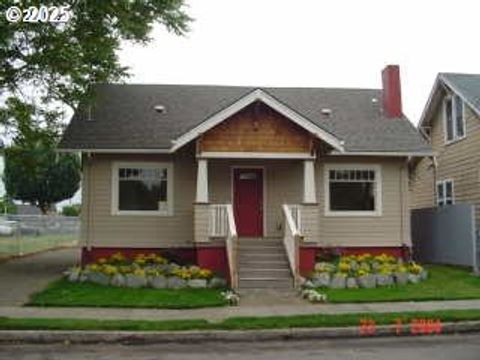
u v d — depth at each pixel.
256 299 16.77
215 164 22.94
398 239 23.47
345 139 23.62
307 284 18.28
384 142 23.67
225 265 19.91
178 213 22.59
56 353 11.30
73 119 23.59
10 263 23.61
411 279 19.34
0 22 17.97
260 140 20.64
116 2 20.27
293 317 13.82
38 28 18.94
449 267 23.48
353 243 23.22
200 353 11.27
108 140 22.44
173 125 23.72
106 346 12.02
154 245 22.42
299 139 20.77
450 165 28.09
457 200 27.33
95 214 22.39
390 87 25.80
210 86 27.02
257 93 20.17
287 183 23.09
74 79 20.72
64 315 14.18
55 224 38.06
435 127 29.91
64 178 63.50
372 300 16.28
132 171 22.72
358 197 23.56
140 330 12.66
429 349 11.44
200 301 16.06
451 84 27.08
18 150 23.23
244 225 22.88
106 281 18.47
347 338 12.76
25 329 12.66
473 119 25.81
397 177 23.77
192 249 22.44
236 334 12.65
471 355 10.79
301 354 11.11
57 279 19.17
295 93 27.14
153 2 22.75
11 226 33.72
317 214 20.44
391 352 11.19
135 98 25.48
